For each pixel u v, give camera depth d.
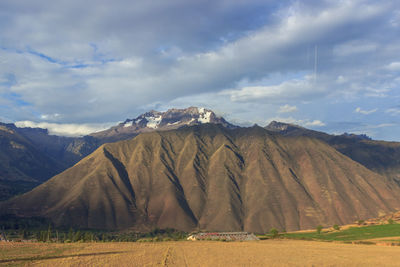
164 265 68.88
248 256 90.38
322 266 73.25
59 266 65.19
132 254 88.19
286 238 194.00
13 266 65.31
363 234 189.25
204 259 81.50
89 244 123.81
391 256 94.00
